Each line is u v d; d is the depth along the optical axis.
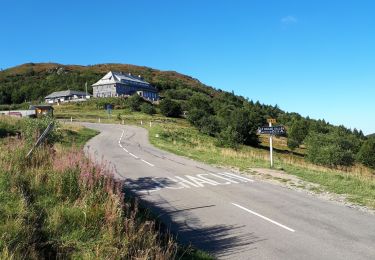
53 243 6.51
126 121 69.94
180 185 15.15
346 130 143.88
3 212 6.99
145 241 6.98
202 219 10.38
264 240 8.73
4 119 32.34
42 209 7.61
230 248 8.20
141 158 23.94
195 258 7.36
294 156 63.03
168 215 10.70
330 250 8.13
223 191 14.05
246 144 70.31
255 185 15.29
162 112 91.38
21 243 6.07
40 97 147.88
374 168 64.81
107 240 6.50
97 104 101.31
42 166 10.41
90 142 34.97
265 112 151.12
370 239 8.80
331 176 18.08
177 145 34.47
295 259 7.63
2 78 191.38
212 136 64.19
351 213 11.05
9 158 10.75
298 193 13.80
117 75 130.62
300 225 9.88
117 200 7.93
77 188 8.88
